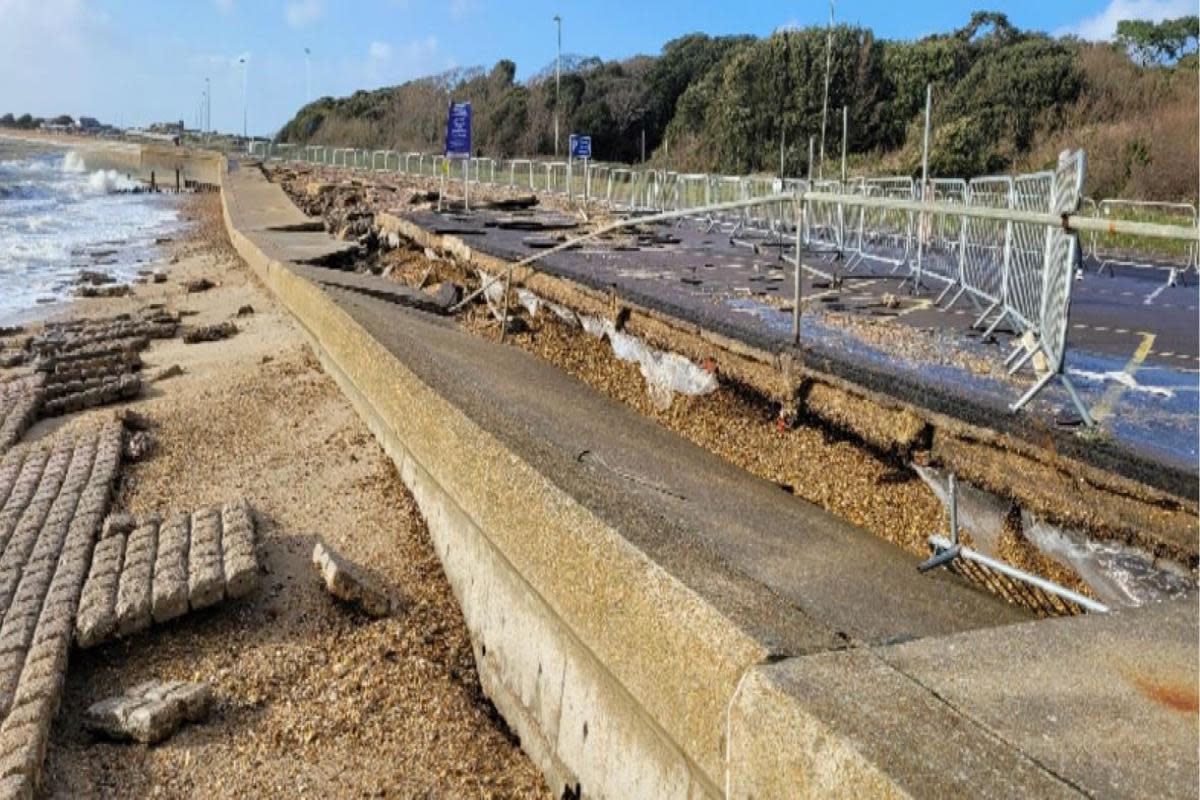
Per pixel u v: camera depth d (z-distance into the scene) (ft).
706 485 21.53
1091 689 9.25
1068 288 19.30
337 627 19.31
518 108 212.02
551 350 38.24
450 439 20.44
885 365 23.82
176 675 17.54
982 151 111.45
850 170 120.16
